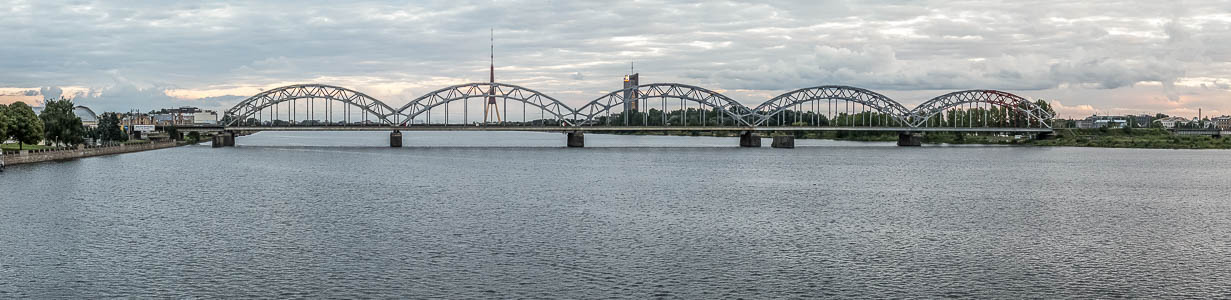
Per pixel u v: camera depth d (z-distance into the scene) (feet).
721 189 367.25
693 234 225.56
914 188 381.40
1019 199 332.60
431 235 220.84
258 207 284.41
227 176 430.20
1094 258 194.08
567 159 636.89
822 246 207.62
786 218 262.06
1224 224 256.73
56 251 194.70
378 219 253.24
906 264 185.68
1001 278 172.45
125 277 168.45
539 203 302.04
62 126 603.67
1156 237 227.40
